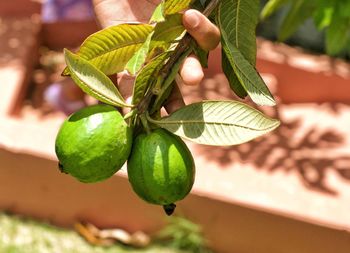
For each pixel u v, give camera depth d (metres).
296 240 1.35
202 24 0.55
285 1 1.26
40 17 2.13
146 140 0.54
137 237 1.44
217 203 1.37
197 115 0.54
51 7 2.09
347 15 1.19
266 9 1.28
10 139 1.45
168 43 0.57
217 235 1.40
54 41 2.15
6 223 1.48
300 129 1.79
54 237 1.47
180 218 1.40
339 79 1.87
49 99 1.86
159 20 0.51
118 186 1.42
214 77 1.96
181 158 0.54
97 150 0.53
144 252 1.44
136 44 0.56
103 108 0.54
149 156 0.54
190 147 1.61
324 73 1.87
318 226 1.33
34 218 1.50
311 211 1.37
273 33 2.04
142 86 0.55
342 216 1.36
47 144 1.45
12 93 1.75
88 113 0.54
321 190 1.48
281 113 1.87
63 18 2.09
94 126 0.53
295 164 1.59
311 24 1.96
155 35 0.56
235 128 0.54
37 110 1.85
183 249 1.43
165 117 0.55
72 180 1.44
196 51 0.59
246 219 1.37
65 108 1.84
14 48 1.94
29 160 1.43
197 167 1.50
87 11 2.09
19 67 1.85
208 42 0.56
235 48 0.58
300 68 1.89
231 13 0.61
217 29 0.56
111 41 0.55
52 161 1.42
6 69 1.83
